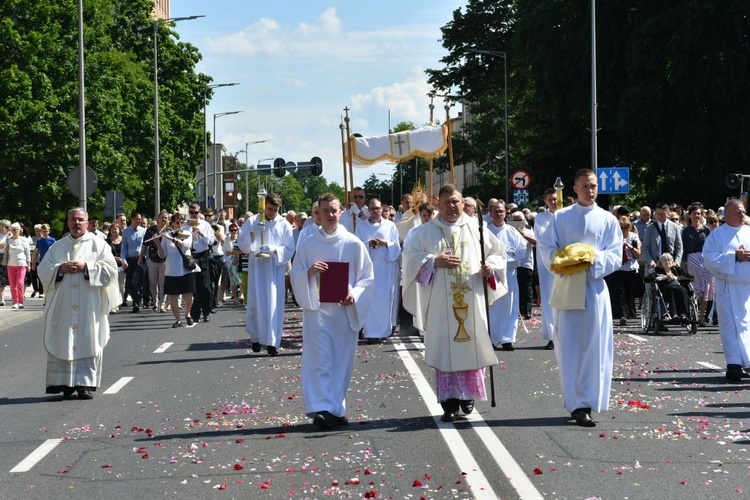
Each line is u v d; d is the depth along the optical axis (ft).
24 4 160.15
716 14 138.72
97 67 170.09
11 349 63.05
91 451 31.91
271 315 56.18
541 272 57.67
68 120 159.84
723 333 45.60
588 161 178.50
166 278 73.67
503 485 26.61
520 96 205.26
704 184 147.95
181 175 230.89
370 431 33.96
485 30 204.85
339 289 34.81
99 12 175.73
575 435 32.76
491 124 230.27
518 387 42.91
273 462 29.66
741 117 141.49
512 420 35.47
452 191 36.09
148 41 236.02
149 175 220.23
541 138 177.99
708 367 49.75
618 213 74.84
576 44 152.97
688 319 66.39
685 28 137.80
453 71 209.15
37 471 29.40
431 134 80.33
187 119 240.53
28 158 156.97
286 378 46.83
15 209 160.66
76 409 39.63
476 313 35.53
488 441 31.96
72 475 28.86
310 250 35.47
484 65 205.26
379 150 80.18
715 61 138.72
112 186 177.37
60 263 42.32
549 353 55.21
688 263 70.03
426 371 48.44
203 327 73.82
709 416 36.14
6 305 103.76
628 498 25.22
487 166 233.76
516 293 57.52
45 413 38.88
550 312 57.41
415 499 25.46
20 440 33.83
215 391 43.32
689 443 31.48
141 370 50.62
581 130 173.58
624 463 28.86
